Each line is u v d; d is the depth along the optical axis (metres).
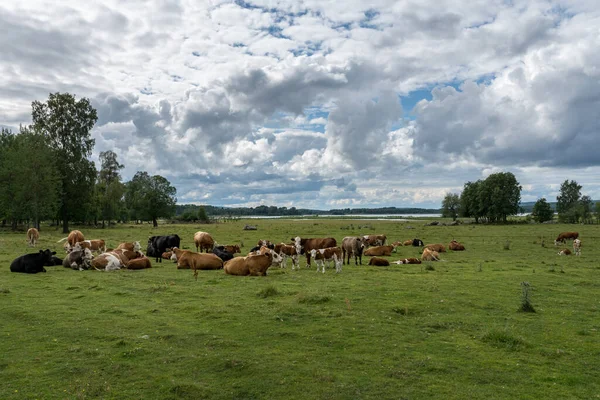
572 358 8.73
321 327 10.32
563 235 40.56
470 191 112.88
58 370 7.73
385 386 7.23
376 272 20.33
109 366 7.91
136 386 7.14
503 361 8.47
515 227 75.94
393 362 8.28
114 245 34.09
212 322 10.64
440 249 32.91
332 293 14.31
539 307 13.16
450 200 134.88
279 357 8.40
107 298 13.52
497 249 35.50
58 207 59.50
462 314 12.02
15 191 55.78
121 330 9.98
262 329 10.12
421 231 60.41
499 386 7.34
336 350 8.88
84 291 14.70
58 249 30.38
